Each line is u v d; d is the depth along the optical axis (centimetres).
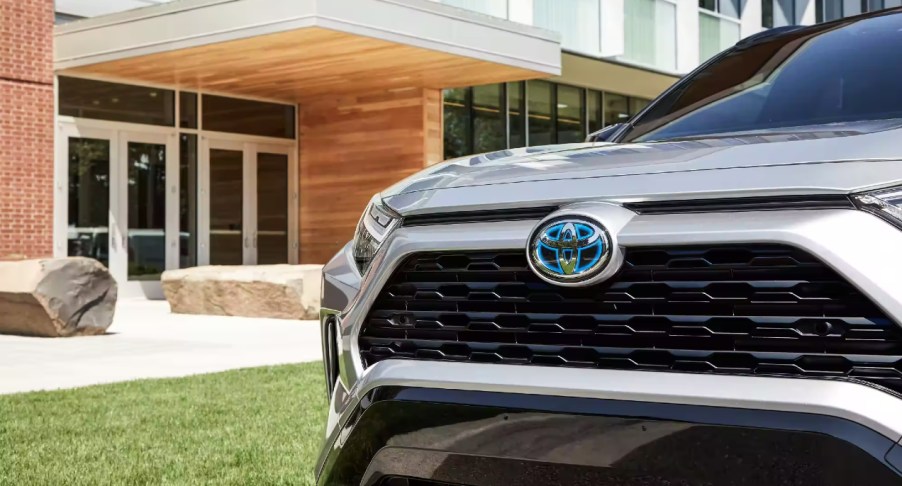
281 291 1304
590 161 236
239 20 1350
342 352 253
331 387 274
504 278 224
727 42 2361
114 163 1659
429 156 1766
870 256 184
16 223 1527
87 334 1105
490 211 229
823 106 301
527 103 2058
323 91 1814
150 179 1709
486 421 220
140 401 648
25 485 423
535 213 222
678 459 197
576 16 1923
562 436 210
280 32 1316
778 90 320
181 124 1755
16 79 1527
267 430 545
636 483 202
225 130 1822
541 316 217
